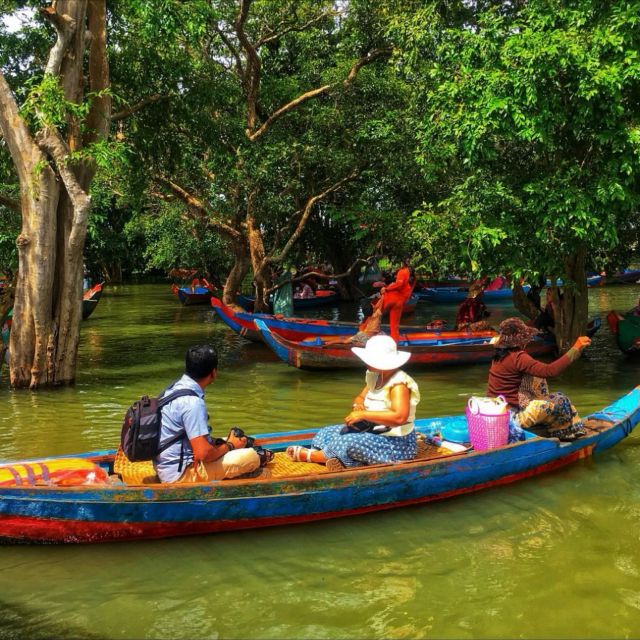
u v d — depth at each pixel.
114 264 38.31
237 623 3.76
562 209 8.53
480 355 11.71
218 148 13.41
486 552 4.57
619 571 4.27
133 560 4.48
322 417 8.39
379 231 15.70
